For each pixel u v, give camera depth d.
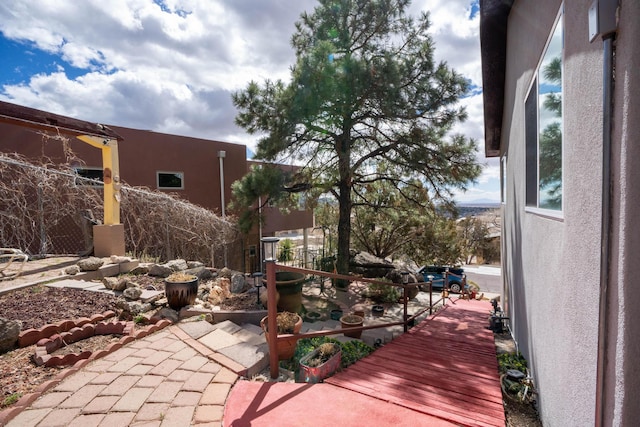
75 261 5.86
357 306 7.46
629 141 1.12
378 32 7.59
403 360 3.38
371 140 8.33
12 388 2.39
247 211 8.11
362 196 10.17
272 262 2.83
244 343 3.37
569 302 1.87
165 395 2.39
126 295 4.18
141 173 10.38
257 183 7.39
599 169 1.45
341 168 7.73
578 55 1.74
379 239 13.68
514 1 4.18
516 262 4.23
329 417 2.15
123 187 7.96
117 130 9.85
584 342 1.61
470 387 2.68
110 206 6.32
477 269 21.61
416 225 12.95
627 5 1.14
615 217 1.22
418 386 2.68
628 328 1.13
